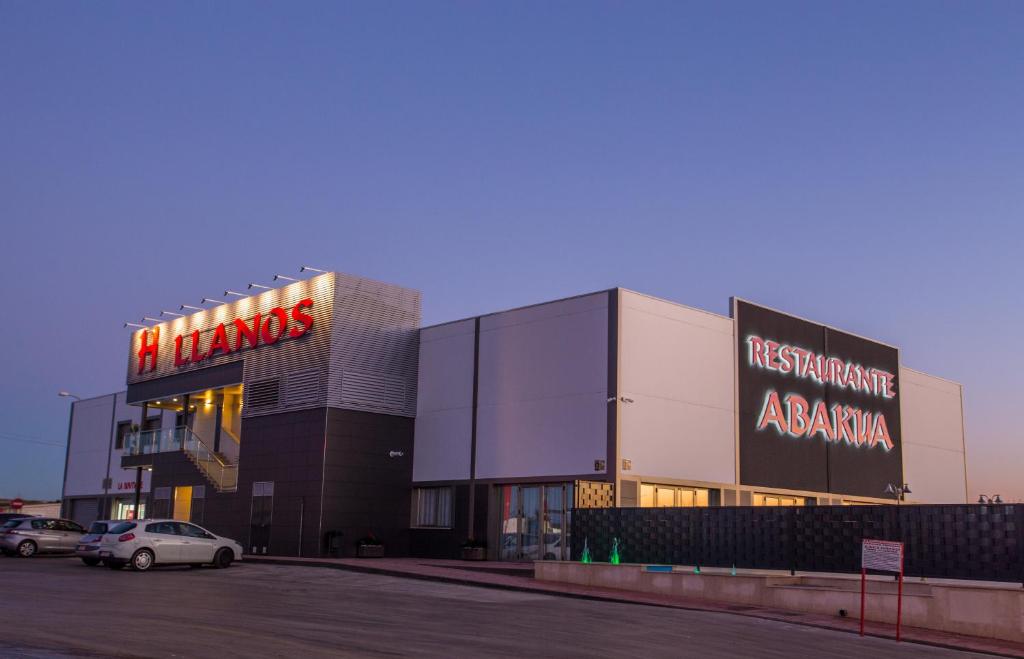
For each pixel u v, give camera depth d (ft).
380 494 116.06
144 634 42.70
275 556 113.70
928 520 68.44
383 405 118.21
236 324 130.41
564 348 106.22
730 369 115.14
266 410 122.01
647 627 55.16
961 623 61.67
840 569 72.69
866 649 52.47
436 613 57.57
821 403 128.36
